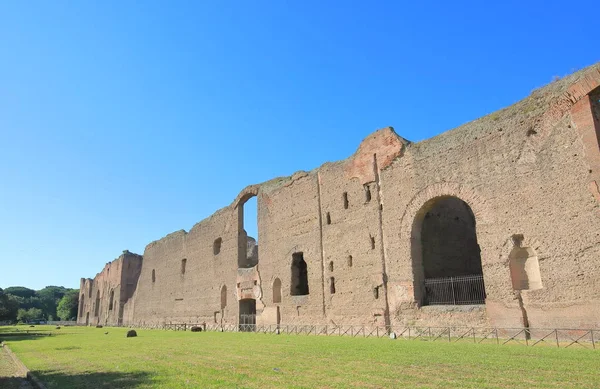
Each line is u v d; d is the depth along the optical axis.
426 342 21.80
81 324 94.50
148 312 61.28
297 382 11.41
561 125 21.03
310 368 13.77
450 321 24.50
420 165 27.47
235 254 44.81
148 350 21.94
